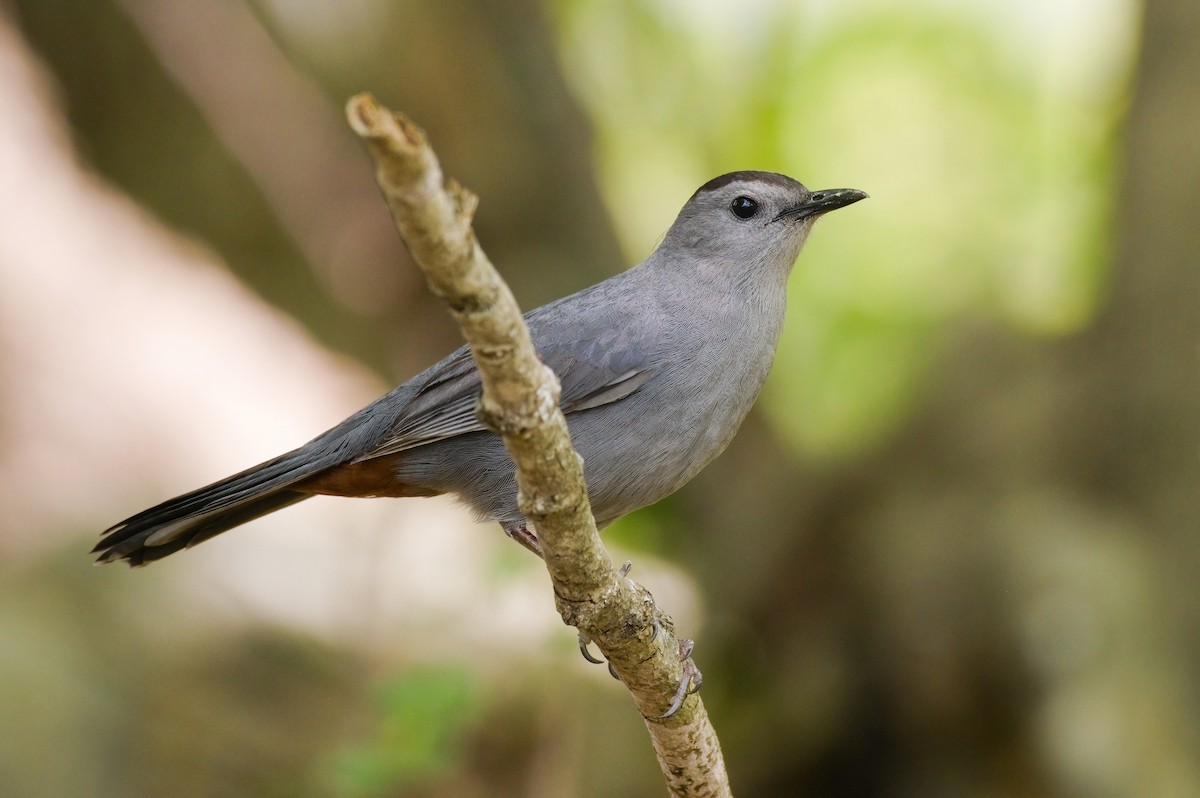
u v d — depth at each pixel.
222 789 10.04
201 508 7.30
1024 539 10.55
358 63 15.73
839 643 11.44
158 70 15.73
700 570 13.49
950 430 11.48
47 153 14.98
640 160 16.34
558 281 15.21
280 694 10.59
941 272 14.92
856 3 15.91
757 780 11.53
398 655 10.97
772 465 13.30
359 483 7.48
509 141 15.54
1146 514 10.82
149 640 10.73
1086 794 9.88
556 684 10.84
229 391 13.65
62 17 15.52
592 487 7.20
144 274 14.34
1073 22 15.30
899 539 11.10
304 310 15.91
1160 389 10.87
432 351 16.12
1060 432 11.22
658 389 7.16
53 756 9.69
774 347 7.61
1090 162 14.23
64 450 12.17
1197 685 10.21
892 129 15.59
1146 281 11.12
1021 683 10.27
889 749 11.05
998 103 15.45
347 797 8.94
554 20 16.06
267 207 15.98
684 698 5.62
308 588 11.65
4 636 10.17
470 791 10.19
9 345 12.68
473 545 12.02
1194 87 11.20
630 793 10.62
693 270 7.51
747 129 16.00
